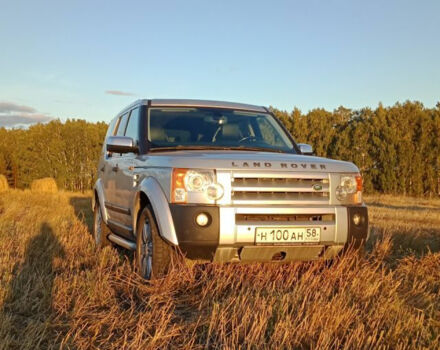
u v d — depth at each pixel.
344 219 4.73
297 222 4.57
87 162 59.56
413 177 38.03
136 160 5.53
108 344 3.38
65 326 3.67
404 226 9.51
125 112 7.00
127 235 6.09
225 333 3.50
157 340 3.37
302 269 5.18
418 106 40.16
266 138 5.98
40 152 59.84
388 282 4.66
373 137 39.38
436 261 5.87
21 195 22.20
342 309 3.83
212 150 5.41
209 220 4.39
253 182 4.56
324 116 44.50
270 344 3.31
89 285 4.45
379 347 3.21
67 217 11.02
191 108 6.11
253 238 4.44
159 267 4.76
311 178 4.71
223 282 4.58
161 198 4.61
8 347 3.24
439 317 3.97
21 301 4.13
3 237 7.34
